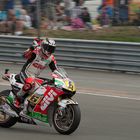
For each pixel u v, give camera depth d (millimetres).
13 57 40688
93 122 21531
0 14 45188
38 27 40375
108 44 36938
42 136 18297
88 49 37812
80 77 34844
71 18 44781
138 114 23656
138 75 36094
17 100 19391
